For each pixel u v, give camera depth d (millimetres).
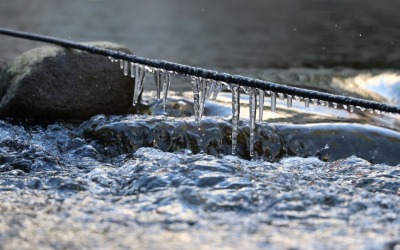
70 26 16906
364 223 4027
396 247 3572
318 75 12648
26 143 6664
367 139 7715
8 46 14078
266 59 14172
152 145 7305
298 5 23188
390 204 4449
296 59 14227
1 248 3547
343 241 3658
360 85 11852
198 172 5043
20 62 8641
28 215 4156
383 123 9156
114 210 4285
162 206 4344
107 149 7207
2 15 18094
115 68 8656
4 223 3973
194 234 3754
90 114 8555
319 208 4316
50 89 8352
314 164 6613
